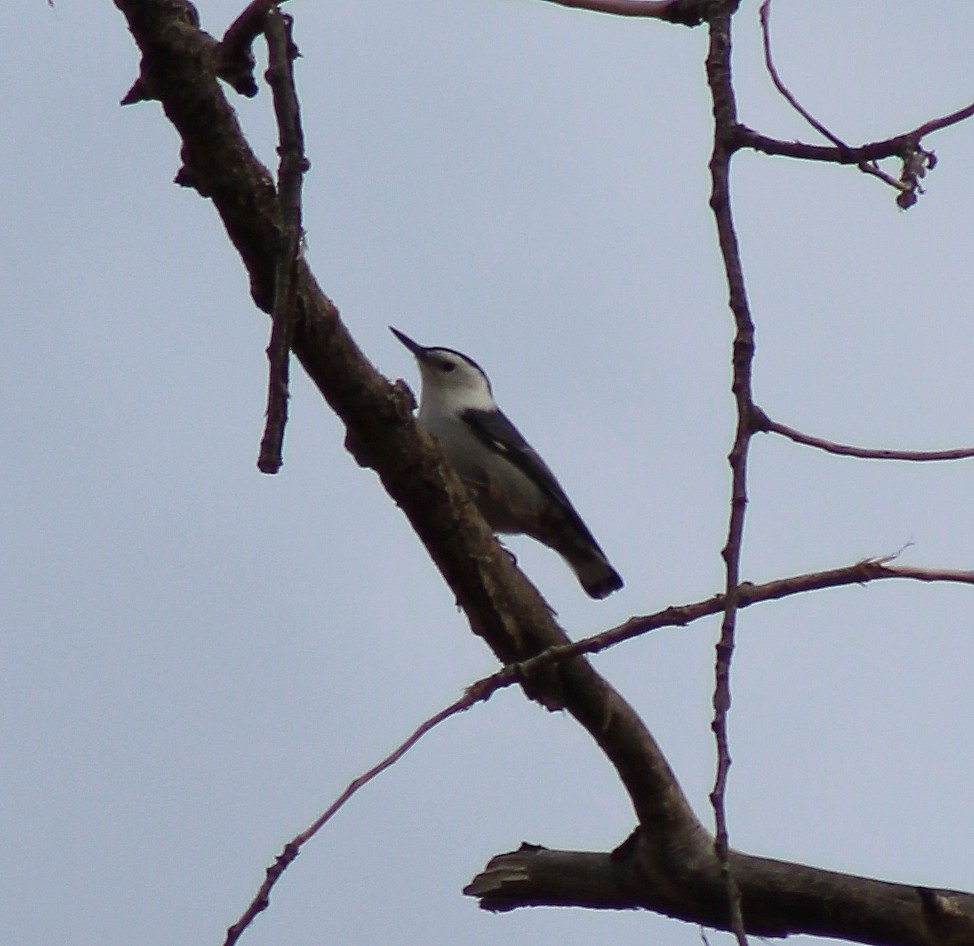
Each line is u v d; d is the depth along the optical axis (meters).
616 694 8.86
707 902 8.69
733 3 6.46
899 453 6.27
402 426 8.59
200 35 7.68
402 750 6.70
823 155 6.18
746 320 6.15
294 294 6.40
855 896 8.35
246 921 6.16
